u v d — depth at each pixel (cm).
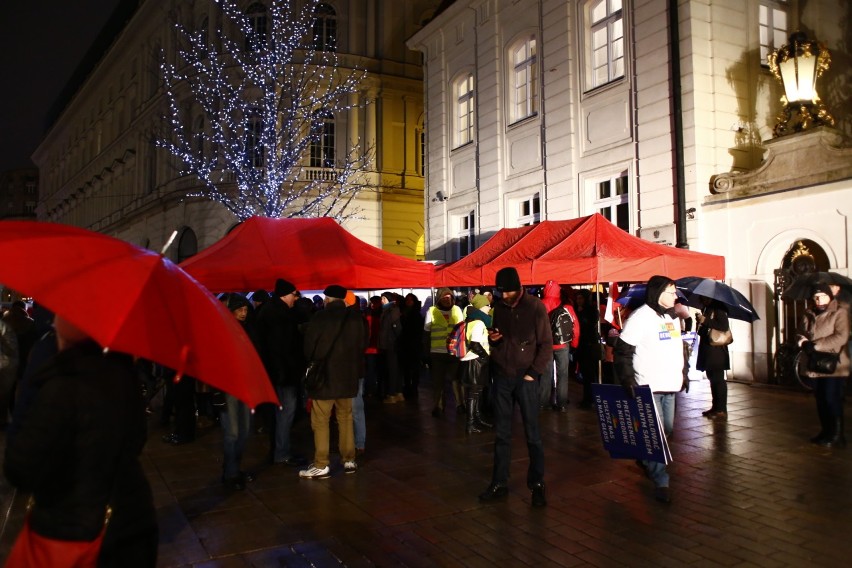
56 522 226
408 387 1158
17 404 308
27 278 204
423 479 614
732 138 1305
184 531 480
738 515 494
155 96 3416
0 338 857
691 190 1265
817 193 1063
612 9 1502
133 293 213
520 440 777
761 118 1341
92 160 4847
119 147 4222
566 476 614
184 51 2969
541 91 1677
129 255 232
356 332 630
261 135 2550
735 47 1328
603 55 1528
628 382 536
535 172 1695
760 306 1144
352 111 2848
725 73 1307
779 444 713
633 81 1407
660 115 1339
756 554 422
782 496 537
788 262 1125
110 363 243
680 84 1294
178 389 795
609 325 1032
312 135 2622
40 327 640
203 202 2861
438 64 2125
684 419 855
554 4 1634
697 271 919
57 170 6325
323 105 2744
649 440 523
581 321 1000
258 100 2703
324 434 625
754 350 1153
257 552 439
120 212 4116
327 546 449
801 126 1127
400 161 2919
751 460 649
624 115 1434
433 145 2150
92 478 230
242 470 654
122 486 248
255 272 802
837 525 470
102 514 233
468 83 2023
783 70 1170
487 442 770
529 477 529
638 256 885
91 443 229
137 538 251
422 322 1191
